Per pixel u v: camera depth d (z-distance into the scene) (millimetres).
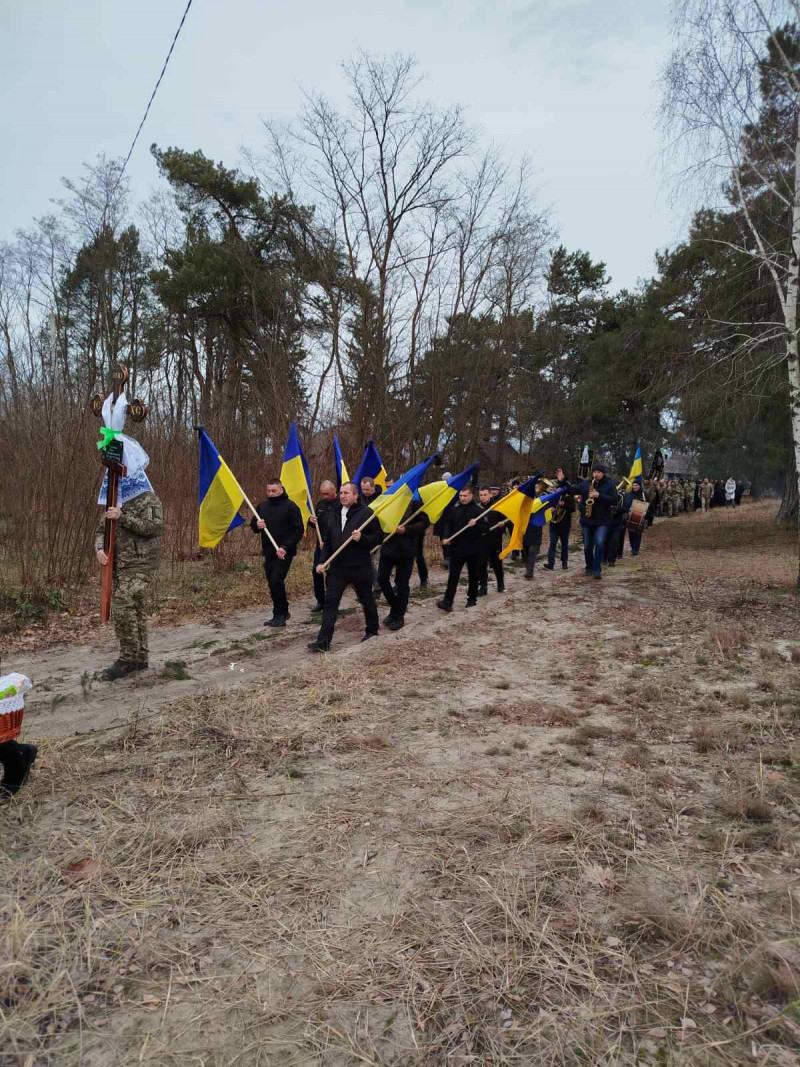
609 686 5832
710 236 14539
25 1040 2168
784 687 5633
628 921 2715
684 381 17250
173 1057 2117
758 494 53656
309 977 2455
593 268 39062
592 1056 2102
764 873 3025
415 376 21641
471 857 3184
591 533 12258
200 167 25438
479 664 6570
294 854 3225
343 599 10492
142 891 2918
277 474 13898
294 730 4754
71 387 9992
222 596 10125
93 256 20984
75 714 5254
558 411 34688
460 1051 2137
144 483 6234
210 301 24844
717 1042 2137
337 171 20828
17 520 8992
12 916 2703
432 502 9109
